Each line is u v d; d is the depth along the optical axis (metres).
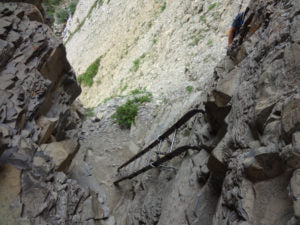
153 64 15.64
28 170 3.70
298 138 1.62
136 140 10.48
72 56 35.34
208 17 13.91
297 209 1.51
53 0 50.97
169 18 16.77
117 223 6.66
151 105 11.79
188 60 13.20
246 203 1.98
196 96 8.75
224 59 4.51
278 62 2.25
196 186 3.92
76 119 8.73
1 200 3.17
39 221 3.31
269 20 3.07
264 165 1.91
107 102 12.98
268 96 2.19
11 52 4.52
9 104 3.97
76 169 8.32
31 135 4.32
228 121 2.97
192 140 5.00
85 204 4.80
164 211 4.60
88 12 37.72
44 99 5.03
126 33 22.06
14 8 5.08
